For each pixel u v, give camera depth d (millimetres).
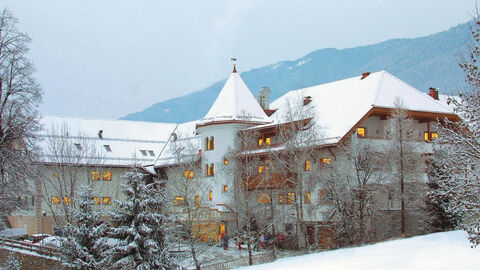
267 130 51312
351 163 41500
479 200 20000
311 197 46188
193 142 64438
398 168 39719
